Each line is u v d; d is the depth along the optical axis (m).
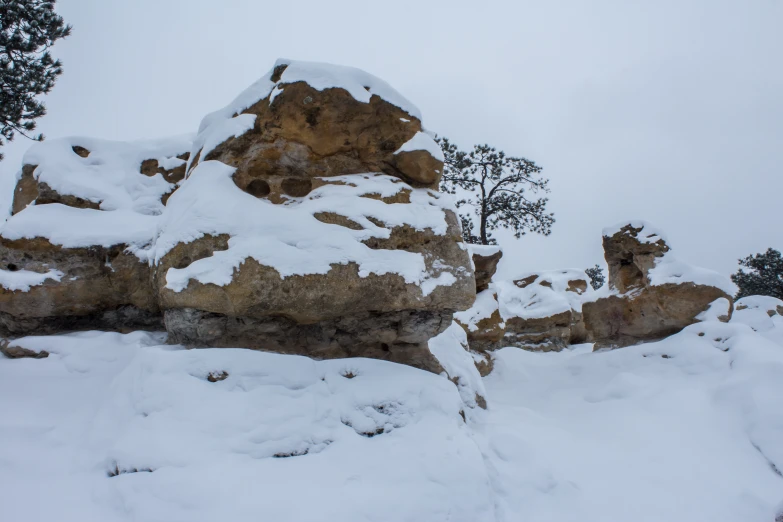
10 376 3.83
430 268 4.22
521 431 4.52
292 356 3.72
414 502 2.71
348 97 4.33
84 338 4.34
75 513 2.50
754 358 5.45
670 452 4.36
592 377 6.84
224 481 2.62
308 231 3.92
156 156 5.91
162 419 2.96
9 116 10.13
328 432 3.18
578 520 3.29
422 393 3.72
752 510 3.54
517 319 11.67
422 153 4.62
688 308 7.21
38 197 5.03
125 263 4.77
